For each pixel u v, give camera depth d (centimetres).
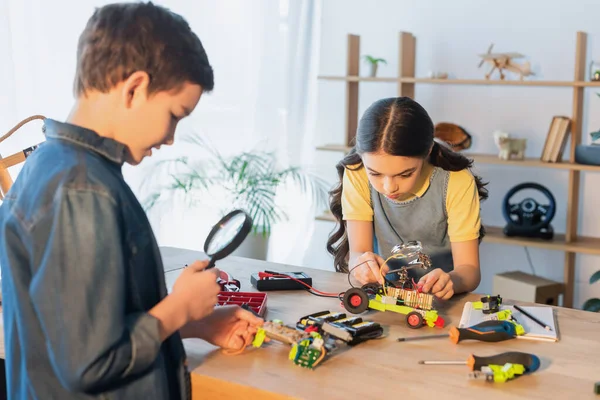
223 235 121
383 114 144
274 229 350
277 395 100
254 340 116
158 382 100
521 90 313
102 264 87
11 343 98
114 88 94
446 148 170
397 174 146
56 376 93
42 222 87
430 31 328
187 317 99
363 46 346
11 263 91
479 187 180
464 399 99
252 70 334
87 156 93
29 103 253
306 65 342
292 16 334
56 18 257
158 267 104
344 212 179
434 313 129
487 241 300
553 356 116
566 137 286
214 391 106
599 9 294
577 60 278
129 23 94
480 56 295
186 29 98
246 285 154
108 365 87
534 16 307
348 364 111
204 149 322
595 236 307
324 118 360
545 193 296
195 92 99
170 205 309
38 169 92
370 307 137
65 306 85
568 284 298
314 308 139
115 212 90
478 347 119
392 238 177
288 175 347
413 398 99
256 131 338
